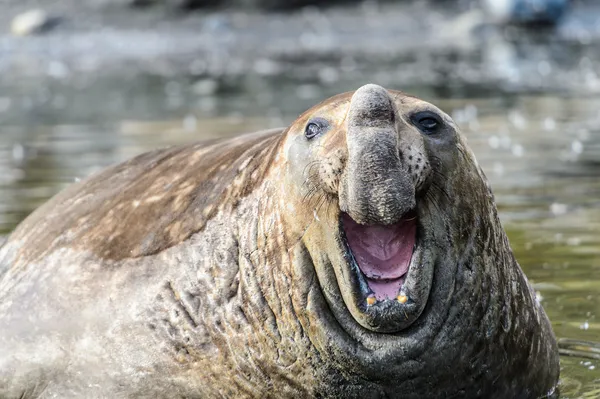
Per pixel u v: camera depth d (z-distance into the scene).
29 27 114.69
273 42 111.75
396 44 108.00
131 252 21.52
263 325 19.12
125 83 83.81
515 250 33.25
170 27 117.81
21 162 50.25
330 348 18.48
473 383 19.05
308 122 18.61
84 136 57.88
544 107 65.44
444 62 91.88
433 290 18.22
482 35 111.44
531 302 20.88
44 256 23.20
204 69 92.06
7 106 72.12
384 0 126.38
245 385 19.44
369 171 16.69
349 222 17.88
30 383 21.64
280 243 18.81
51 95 77.44
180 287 20.31
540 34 110.44
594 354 24.25
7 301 22.92
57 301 21.97
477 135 55.91
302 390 18.98
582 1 125.25
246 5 124.81
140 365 20.33
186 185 22.03
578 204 39.47
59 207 24.86
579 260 31.84
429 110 18.39
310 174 18.02
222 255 19.94
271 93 74.81
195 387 19.83
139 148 53.09
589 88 73.94
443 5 124.94
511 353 19.66
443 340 18.42
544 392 21.25
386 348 18.22
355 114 17.22
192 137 56.09
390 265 17.80
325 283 18.27
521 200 40.50
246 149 21.77
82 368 21.03
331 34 115.50
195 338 19.86
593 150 50.53
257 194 19.72
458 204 18.28
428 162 17.67
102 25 117.56
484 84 77.19
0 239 34.31
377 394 18.64
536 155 49.62
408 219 17.75
